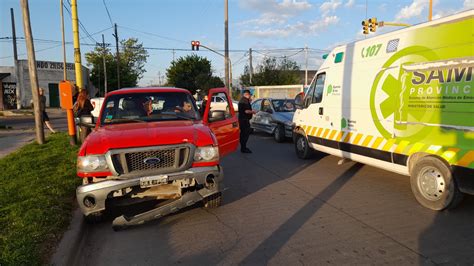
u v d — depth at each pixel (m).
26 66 35.69
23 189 6.00
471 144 4.59
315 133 8.41
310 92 8.67
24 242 3.92
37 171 7.35
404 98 5.62
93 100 20.42
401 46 5.70
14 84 35.66
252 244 4.18
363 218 4.93
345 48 7.26
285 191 6.35
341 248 4.01
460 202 5.05
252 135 14.87
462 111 4.69
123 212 5.41
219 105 25.31
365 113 6.56
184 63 57.41
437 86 5.04
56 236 4.26
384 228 4.56
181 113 5.92
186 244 4.25
